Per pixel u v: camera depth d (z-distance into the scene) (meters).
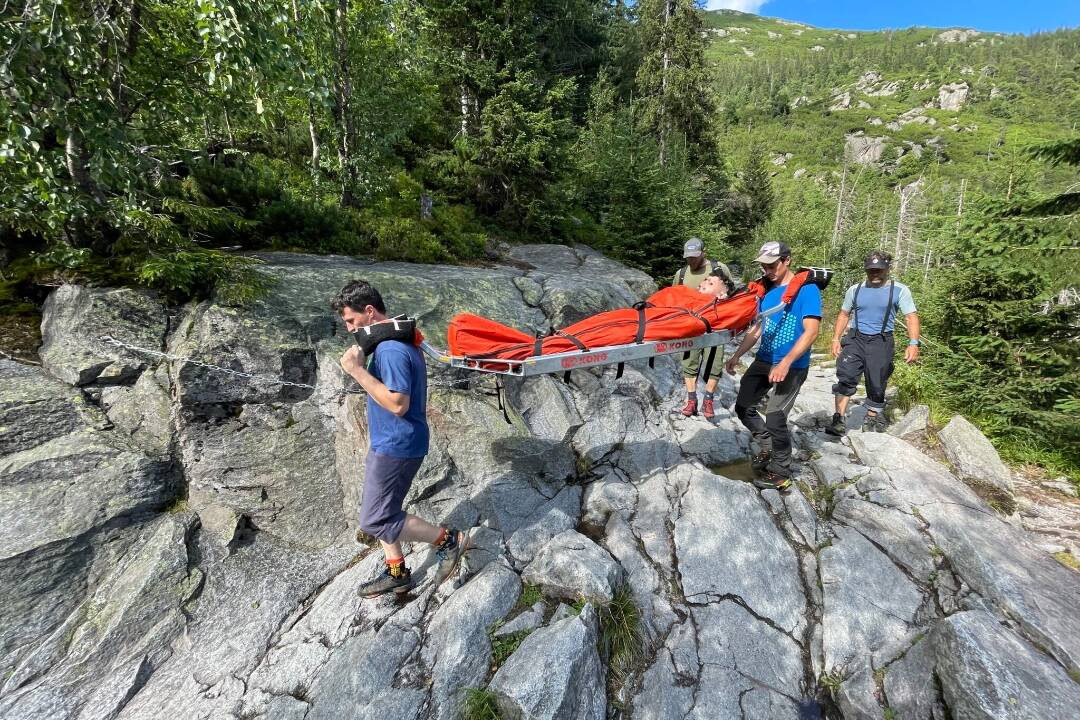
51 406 3.36
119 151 3.81
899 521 3.71
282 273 4.79
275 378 4.06
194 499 3.63
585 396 5.41
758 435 4.43
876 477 4.26
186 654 2.95
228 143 7.65
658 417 5.65
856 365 4.96
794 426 5.66
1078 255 4.82
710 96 19.78
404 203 9.22
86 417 3.45
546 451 4.48
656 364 6.68
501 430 4.42
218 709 2.65
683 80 17.56
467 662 2.75
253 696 2.70
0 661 2.68
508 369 3.15
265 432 3.92
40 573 2.90
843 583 3.39
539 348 3.20
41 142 3.82
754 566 3.58
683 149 17.84
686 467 4.64
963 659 2.49
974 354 5.59
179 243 4.27
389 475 2.84
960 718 2.40
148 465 3.47
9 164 3.55
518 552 3.59
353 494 3.87
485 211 10.94
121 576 3.12
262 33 3.67
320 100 4.37
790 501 4.18
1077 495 4.25
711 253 15.58
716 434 5.32
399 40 8.05
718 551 3.69
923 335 6.30
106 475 3.29
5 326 3.82
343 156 7.97
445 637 2.86
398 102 8.10
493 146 9.73
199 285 4.23
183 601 3.15
